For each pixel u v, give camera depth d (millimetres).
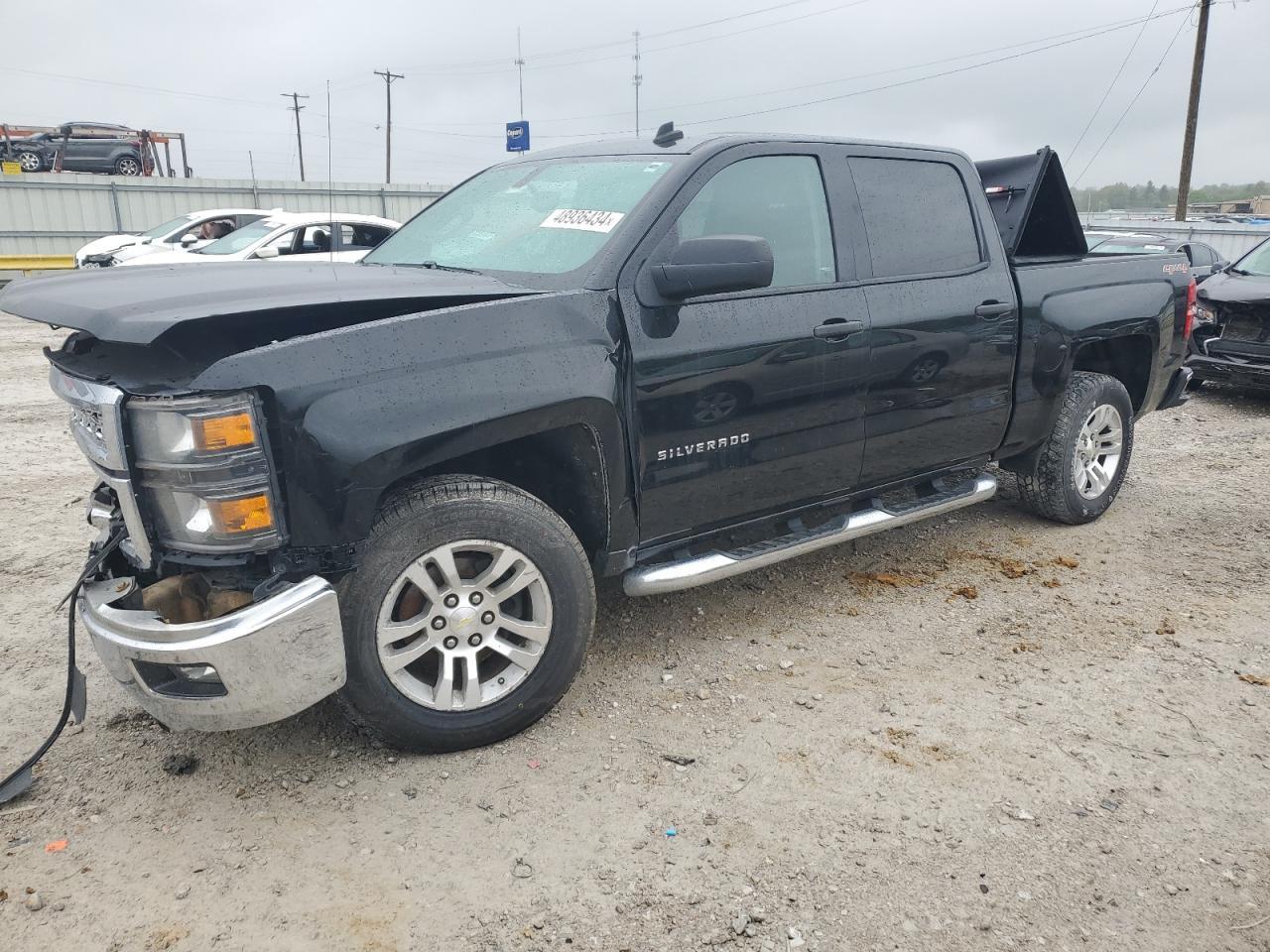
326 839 2676
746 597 4320
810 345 3590
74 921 2375
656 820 2762
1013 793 2883
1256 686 3533
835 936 2336
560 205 3629
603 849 2645
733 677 3588
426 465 2740
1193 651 3816
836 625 4047
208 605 2738
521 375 2871
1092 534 5176
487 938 2332
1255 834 2715
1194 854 2631
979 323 4230
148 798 2855
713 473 3447
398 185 29453
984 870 2561
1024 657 3760
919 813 2791
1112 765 3033
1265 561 4766
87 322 2545
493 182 4199
